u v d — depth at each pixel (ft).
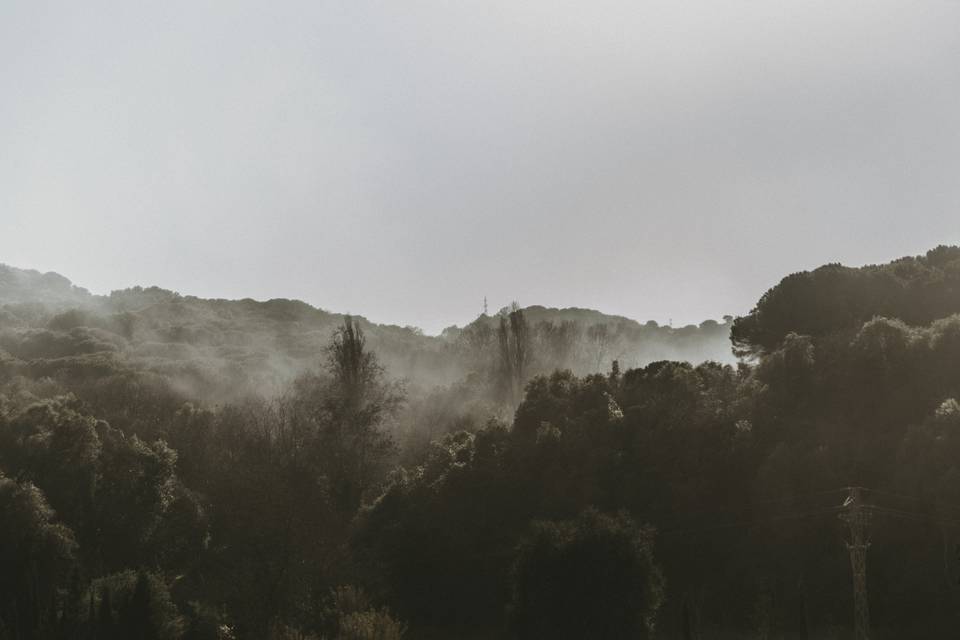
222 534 304.91
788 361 294.87
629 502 277.23
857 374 278.67
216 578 266.36
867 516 183.83
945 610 214.48
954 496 221.25
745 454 272.31
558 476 287.48
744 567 246.06
